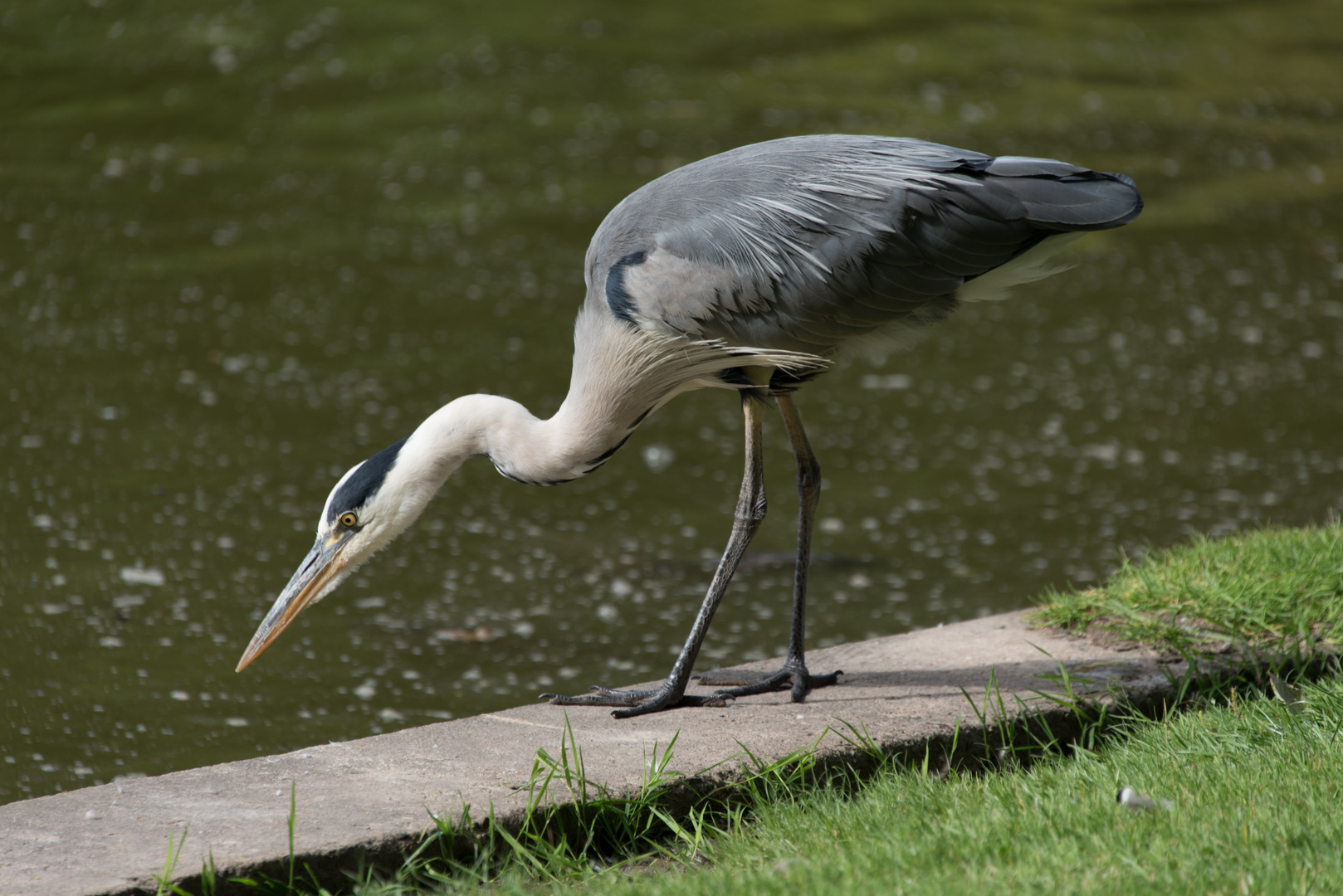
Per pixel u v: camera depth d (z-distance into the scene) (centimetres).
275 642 963
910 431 1412
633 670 931
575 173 2084
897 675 812
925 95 2547
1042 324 1728
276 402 1372
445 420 825
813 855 585
